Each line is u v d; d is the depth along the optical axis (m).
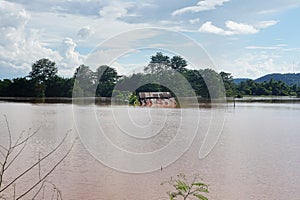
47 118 19.05
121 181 7.44
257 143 12.29
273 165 8.98
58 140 12.01
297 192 6.85
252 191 6.89
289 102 45.38
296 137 13.77
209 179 7.68
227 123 18.42
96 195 6.57
